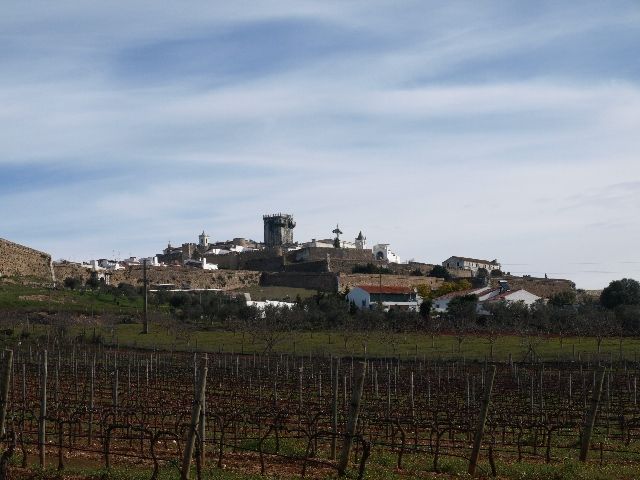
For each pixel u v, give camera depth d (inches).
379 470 926.4
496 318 4389.8
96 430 1337.4
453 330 4065.0
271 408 1517.0
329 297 5521.7
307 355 3221.0
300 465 978.1
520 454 1151.0
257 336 3649.1
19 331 3663.9
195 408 775.7
